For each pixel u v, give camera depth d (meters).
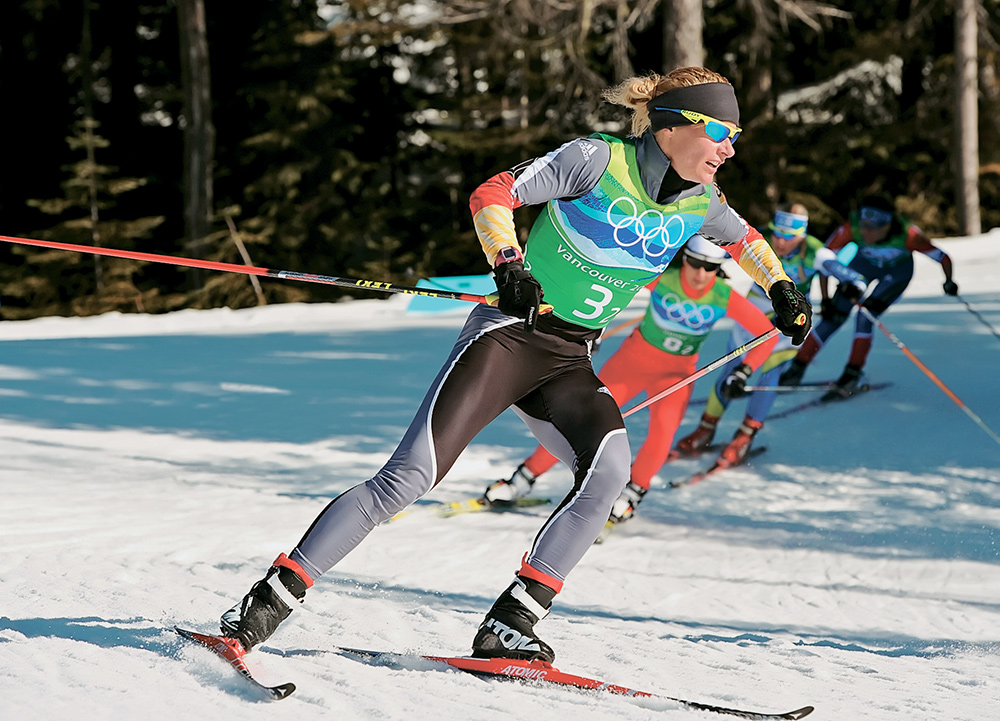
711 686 4.53
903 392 13.42
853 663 5.09
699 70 4.57
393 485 4.37
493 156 50.84
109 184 46.69
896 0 49.56
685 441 11.37
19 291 46.34
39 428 11.73
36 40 50.38
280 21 48.50
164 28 52.00
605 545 8.16
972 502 9.33
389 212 50.84
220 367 17.36
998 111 47.53
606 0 38.44
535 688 4.22
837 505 9.36
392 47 50.94
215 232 46.47
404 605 5.95
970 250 33.41
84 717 3.54
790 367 13.81
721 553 7.95
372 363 17.84
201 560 6.80
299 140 48.81
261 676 4.13
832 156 50.03
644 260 4.71
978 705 4.41
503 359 4.62
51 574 6.02
